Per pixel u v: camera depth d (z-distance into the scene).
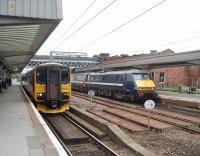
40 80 19.94
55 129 15.43
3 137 9.91
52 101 19.86
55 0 12.96
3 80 42.53
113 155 10.24
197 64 28.30
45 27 15.14
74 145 12.27
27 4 12.75
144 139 12.73
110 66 42.47
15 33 17.66
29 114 15.20
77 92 45.88
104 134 13.25
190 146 11.70
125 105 24.95
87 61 68.00
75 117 18.56
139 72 28.61
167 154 10.66
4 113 15.57
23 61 45.09
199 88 41.84
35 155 7.86
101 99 30.89
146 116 18.47
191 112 21.33
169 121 16.55
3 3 12.55
